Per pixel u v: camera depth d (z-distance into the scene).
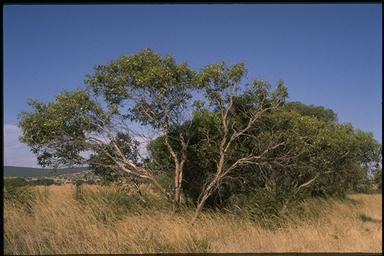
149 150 14.77
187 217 13.39
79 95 13.77
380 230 13.10
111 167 14.42
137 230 11.21
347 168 18.25
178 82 13.84
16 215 11.15
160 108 14.21
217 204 15.01
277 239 11.53
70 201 12.75
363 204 18.42
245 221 13.08
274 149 15.00
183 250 10.57
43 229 11.01
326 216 14.68
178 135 14.79
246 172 15.25
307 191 16.41
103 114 14.03
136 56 13.93
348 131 18.86
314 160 15.38
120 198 14.00
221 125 14.50
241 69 13.80
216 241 11.40
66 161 14.66
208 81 13.88
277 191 15.02
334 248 10.94
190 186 15.17
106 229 11.25
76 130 14.23
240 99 14.74
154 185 14.69
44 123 13.57
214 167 14.98
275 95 14.65
